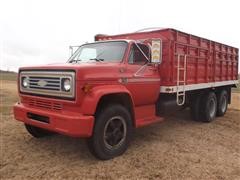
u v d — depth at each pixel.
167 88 6.31
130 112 5.44
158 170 4.50
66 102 4.57
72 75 4.45
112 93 4.84
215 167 4.71
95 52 6.04
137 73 5.64
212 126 7.91
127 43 5.68
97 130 4.63
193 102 8.30
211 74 8.52
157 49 5.50
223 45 9.17
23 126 7.21
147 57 6.02
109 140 4.90
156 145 5.82
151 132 6.96
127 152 5.31
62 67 4.57
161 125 7.83
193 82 7.50
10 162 4.74
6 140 5.97
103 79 4.82
